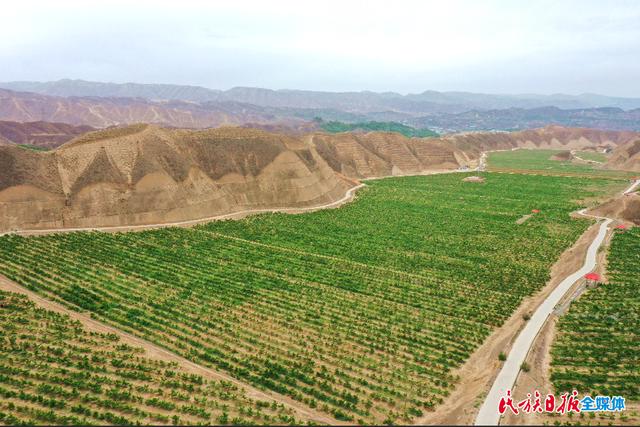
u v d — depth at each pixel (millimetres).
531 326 53562
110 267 69000
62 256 72062
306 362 46688
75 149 94250
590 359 47531
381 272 72250
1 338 48000
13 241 76375
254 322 54656
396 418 38469
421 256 80500
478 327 54594
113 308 56469
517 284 68062
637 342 50656
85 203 88625
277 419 37719
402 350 49781
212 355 47219
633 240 87812
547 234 94250
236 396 40750
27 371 42750
